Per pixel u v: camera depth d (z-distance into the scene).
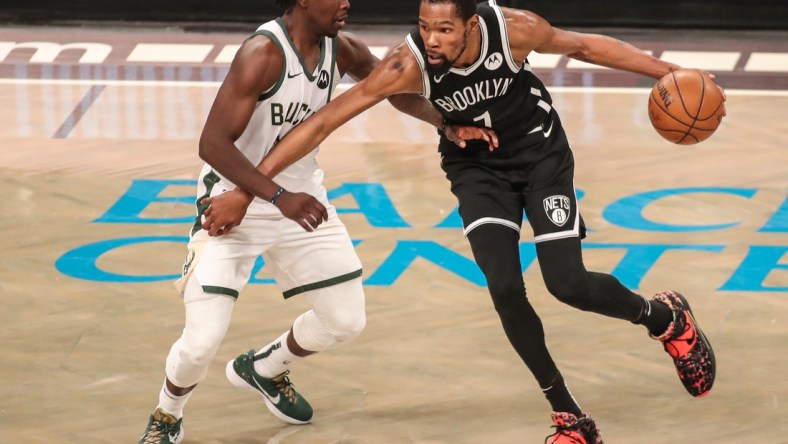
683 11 20.98
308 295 8.20
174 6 21.69
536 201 7.88
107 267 11.74
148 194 13.83
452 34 7.05
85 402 9.08
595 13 21.05
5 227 12.77
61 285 11.31
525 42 7.45
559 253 7.78
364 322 8.32
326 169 14.61
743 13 21.00
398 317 10.62
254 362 8.64
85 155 15.16
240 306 10.89
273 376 8.59
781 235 12.45
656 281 11.30
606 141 15.73
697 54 19.83
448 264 11.77
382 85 7.36
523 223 12.82
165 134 16.05
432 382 9.41
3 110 17.02
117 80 18.56
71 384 9.38
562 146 8.02
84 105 17.31
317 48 7.57
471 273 11.58
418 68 7.35
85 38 20.77
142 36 20.94
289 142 7.35
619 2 20.98
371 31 20.97
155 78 18.69
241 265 7.88
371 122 16.56
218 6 21.64
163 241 12.41
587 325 10.42
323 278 8.09
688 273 11.49
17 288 11.22
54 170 14.59
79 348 10.02
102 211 13.28
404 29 21.16
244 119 7.36
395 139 15.81
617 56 7.91
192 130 16.23
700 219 12.92
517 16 7.46
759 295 11.00
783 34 20.91
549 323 10.47
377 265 11.74
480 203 7.90
